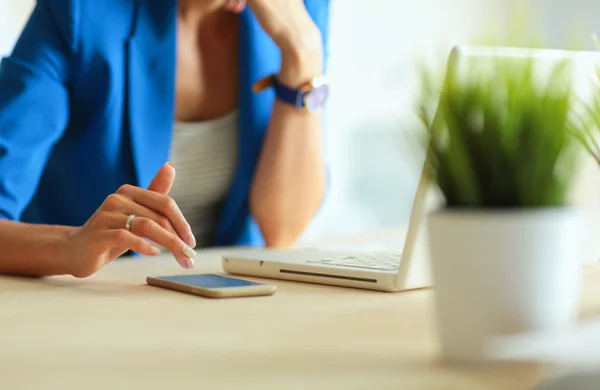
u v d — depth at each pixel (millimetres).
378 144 3467
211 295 845
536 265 475
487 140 470
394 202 3514
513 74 473
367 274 894
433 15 3559
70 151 1524
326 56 1841
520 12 503
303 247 1472
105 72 1474
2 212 1288
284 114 1700
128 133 1517
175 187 1669
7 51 2588
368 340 608
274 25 1662
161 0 1549
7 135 1330
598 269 1022
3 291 908
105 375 511
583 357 428
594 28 3217
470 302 488
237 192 1714
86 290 915
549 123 465
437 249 498
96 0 1474
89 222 1029
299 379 493
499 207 483
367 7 3395
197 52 1657
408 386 469
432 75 493
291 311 753
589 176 877
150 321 705
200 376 504
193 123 1660
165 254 1358
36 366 539
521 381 467
